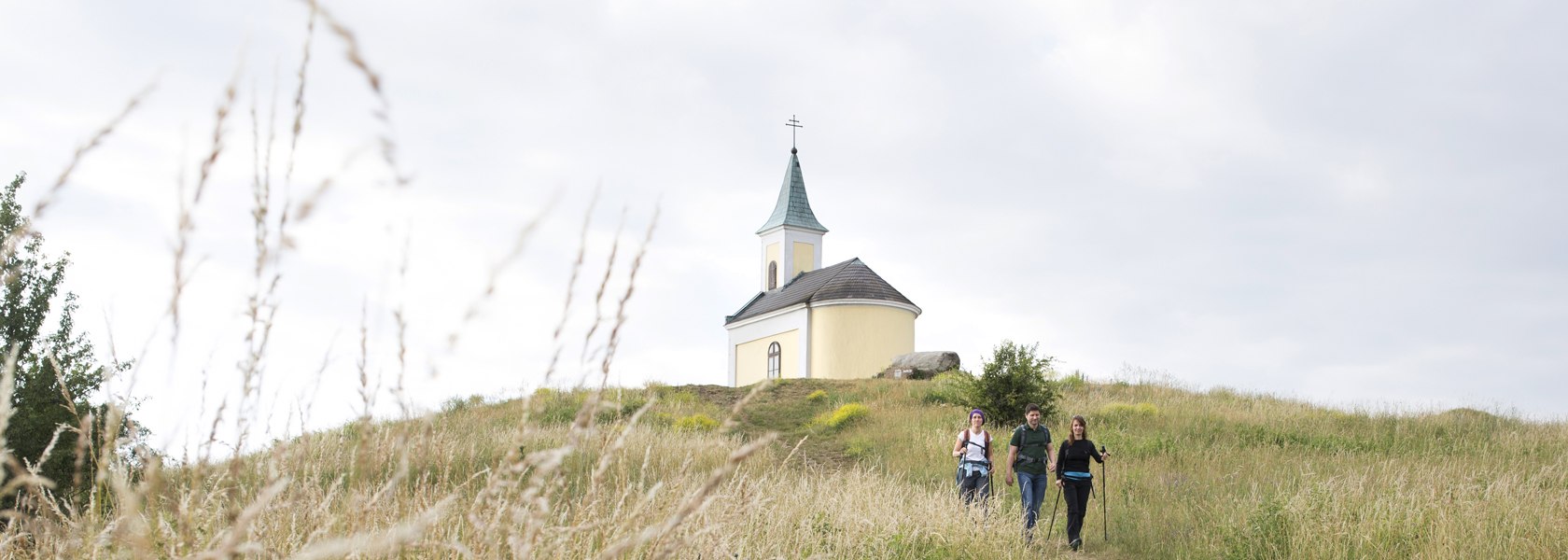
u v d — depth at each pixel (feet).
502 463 5.41
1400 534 33.35
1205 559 34.01
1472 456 59.72
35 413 32.81
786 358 139.03
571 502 7.50
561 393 5.44
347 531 6.00
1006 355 76.28
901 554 28.76
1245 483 48.57
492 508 5.60
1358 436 67.87
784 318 140.15
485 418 39.65
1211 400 88.63
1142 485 49.19
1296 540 32.63
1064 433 68.39
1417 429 70.49
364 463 5.97
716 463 40.93
